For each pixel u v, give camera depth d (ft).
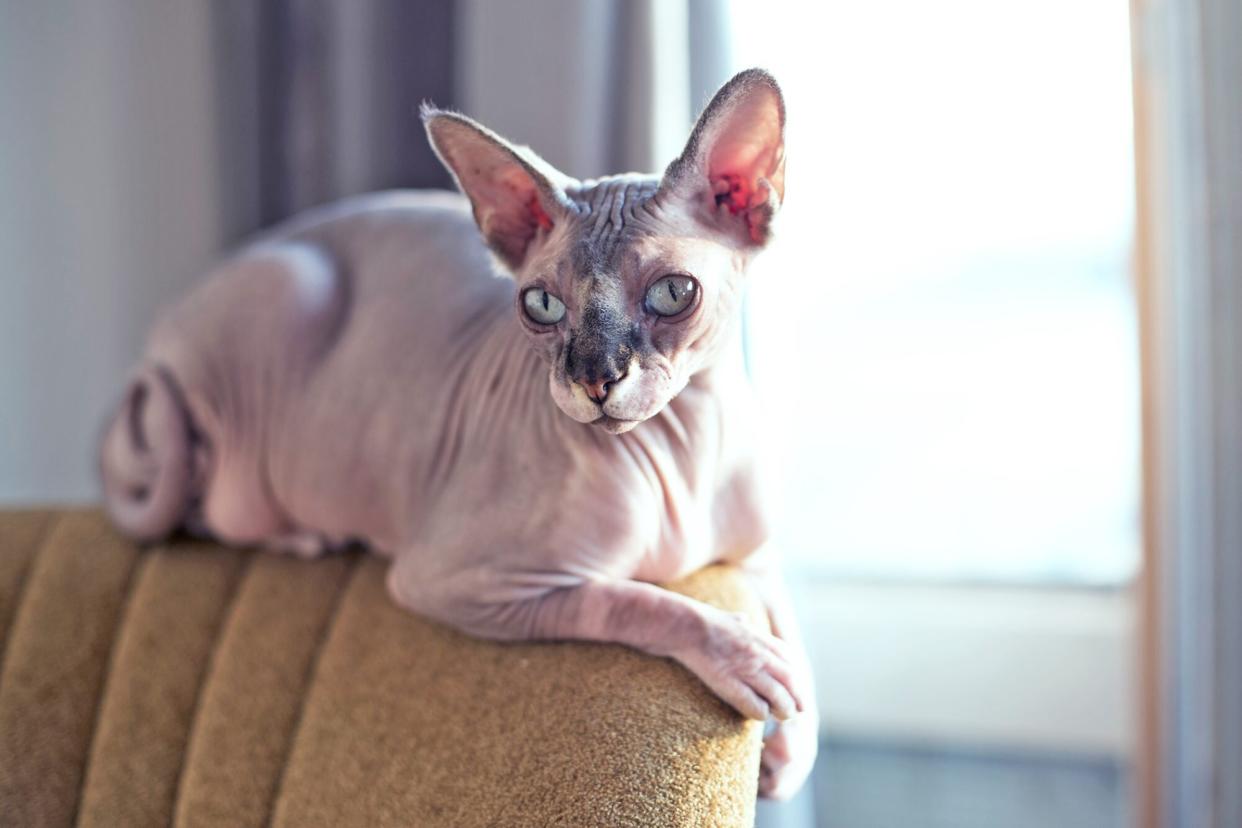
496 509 2.35
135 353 3.78
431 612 2.46
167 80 3.68
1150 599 3.15
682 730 2.25
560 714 2.32
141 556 2.90
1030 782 3.61
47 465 3.87
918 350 3.68
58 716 2.72
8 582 2.90
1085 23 3.41
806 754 2.40
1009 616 3.56
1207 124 2.88
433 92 3.28
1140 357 3.13
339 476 2.63
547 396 2.34
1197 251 2.91
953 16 3.46
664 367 2.11
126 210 3.75
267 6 3.32
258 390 2.72
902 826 3.74
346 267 2.76
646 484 2.32
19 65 3.75
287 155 3.34
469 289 2.60
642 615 2.30
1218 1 2.86
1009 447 3.65
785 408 3.28
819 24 3.49
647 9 2.99
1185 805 3.11
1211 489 2.92
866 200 3.60
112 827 2.60
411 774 2.39
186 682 2.70
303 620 2.68
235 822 2.52
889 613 3.66
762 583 2.52
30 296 3.82
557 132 3.05
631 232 2.14
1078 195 3.50
